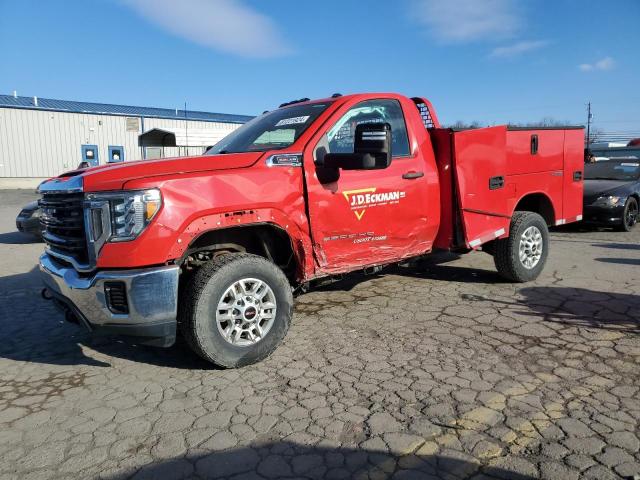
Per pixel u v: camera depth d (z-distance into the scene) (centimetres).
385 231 495
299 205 432
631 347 417
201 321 377
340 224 460
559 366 385
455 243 548
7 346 470
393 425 308
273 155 425
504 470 262
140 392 367
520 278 612
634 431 294
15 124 3184
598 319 486
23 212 1106
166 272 361
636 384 353
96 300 366
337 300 575
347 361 407
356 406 333
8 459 288
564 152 669
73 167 3388
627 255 792
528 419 310
